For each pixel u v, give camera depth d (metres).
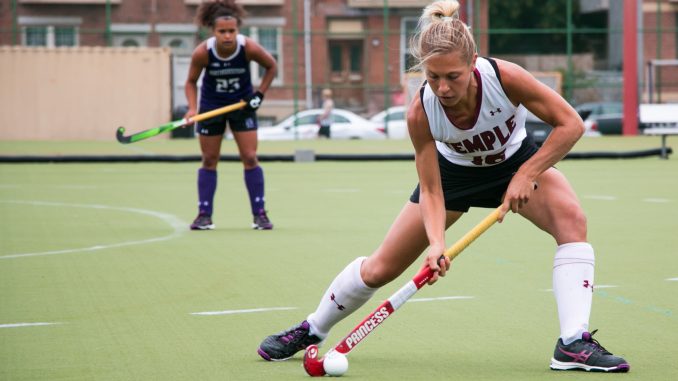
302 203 33.28
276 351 13.00
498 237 24.42
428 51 11.09
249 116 26.27
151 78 79.06
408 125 12.08
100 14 89.50
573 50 94.81
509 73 11.66
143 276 19.44
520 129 12.34
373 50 92.56
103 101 78.75
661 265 20.33
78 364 12.95
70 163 52.41
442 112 11.78
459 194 12.52
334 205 32.59
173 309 16.39
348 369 12.59
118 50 78.69
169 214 30.31
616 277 18.97
